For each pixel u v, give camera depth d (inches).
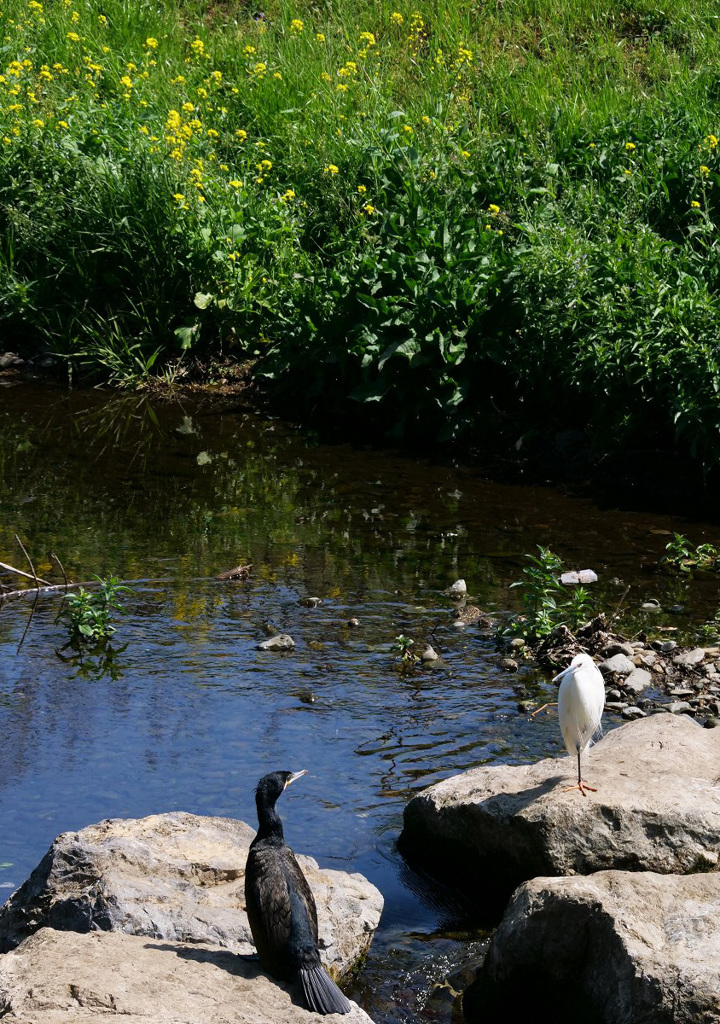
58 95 565.9
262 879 150.4
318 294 451.2
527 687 257.8
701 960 150.6
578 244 418.0
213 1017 139.2
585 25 660.1
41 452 408.8
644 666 265.7
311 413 452.4
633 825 183.2
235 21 683.4
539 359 405.4
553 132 533.3
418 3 687.1
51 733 235.8
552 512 363.3
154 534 343.0
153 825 189.6
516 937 163.5
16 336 508.1
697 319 376.8
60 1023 135.3
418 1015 164.4
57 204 499.2
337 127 549.0
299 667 265.4
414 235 443.8
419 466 405.4
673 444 394.3
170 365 484.4
